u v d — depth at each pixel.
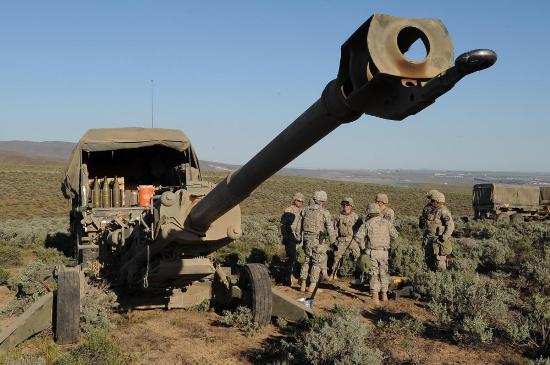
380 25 2.89
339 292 11.08
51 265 11.36
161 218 7.18
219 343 7.38
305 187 81.56
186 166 11.46
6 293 10.80
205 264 7.78
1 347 6.70
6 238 19.94
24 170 85.44
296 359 6.38
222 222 7.38
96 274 9.62
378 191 83.00
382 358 6.23
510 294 9.59
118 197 11.73
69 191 11.74
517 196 35.91
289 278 11.96
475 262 12.85
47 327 7.29
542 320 7.61
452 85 2.66
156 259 8.03
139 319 8.45
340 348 6.05
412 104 2.88
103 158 13.31
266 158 4.59
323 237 11.54
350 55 3.15
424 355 6.89
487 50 2.46
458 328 7.69
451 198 79.19
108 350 6.44
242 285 8.62
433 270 11.13
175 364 6.49
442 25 2.99
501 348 7.17
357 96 3.17
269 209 53.94
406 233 22.09
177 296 8.98
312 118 3.71
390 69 2.85
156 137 11.47
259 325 7.93
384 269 10.12
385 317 8.93
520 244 17.09
